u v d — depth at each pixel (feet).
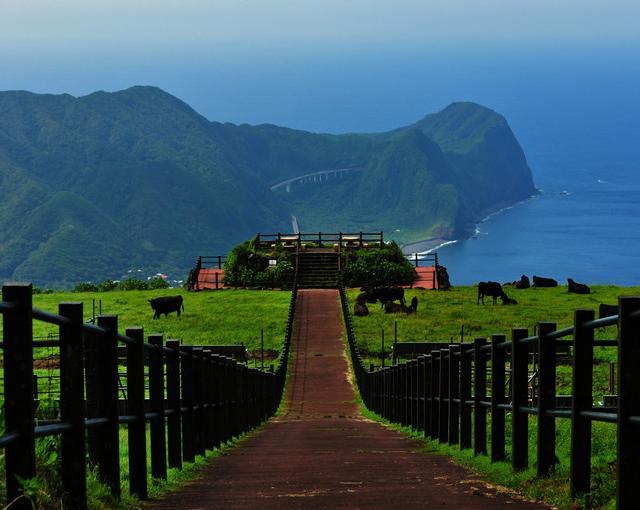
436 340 174.60
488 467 49.19
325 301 220.64
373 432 88.63
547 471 41.52
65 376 31.78
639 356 29.30
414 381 86.94
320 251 259.19
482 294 215.92
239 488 43.01
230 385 81.92
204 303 221.46
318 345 177.68
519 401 45.75
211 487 43.88
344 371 159.02
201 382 62.34
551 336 40.01
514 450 45.75
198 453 61.77
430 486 42.65
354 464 53.62
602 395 103.76
